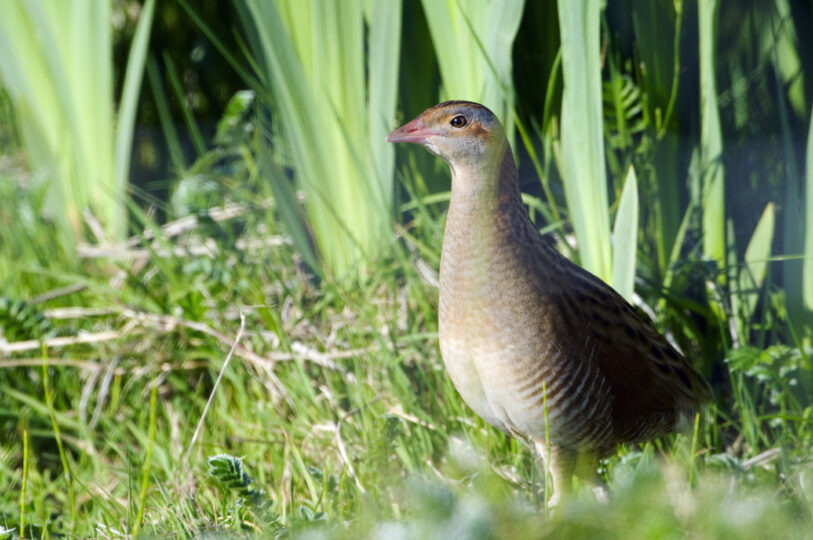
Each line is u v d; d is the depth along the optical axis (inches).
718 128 294.2
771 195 333.4
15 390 324.5
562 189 350.9
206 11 488.7
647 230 323.0
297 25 351.3
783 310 305.6
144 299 350.6
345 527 204.8
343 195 358.9
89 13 403.5
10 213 431.8
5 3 412.2
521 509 183.8
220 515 248.4
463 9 313.3
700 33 303.3
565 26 278.2
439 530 169.0
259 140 345.7
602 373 244.1
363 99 350.0
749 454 274.8
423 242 357.1
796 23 330.3
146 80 504.1
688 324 305.3
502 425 250.5
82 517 274.2
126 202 376.2
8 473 283.6
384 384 298.2
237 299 340.5
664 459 277.0
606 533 166.6
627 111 324.2
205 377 331.3
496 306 235.5
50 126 419.8
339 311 337.4
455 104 242.5
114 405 317.7
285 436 270.8
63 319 350.9
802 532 172.2
